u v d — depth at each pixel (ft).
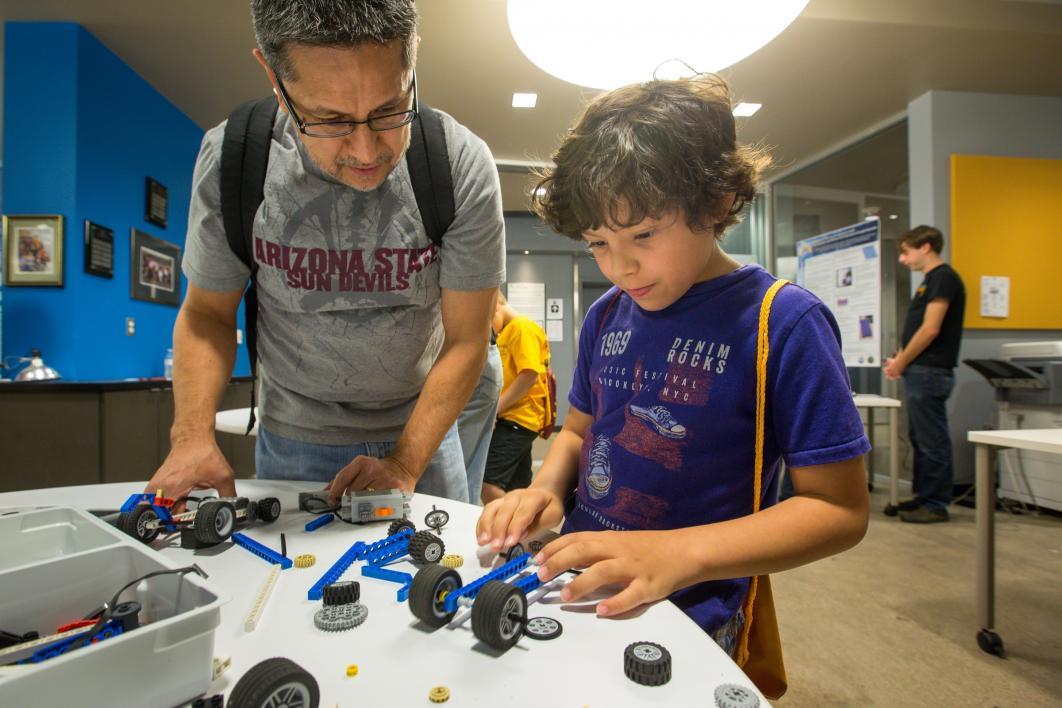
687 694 1.16
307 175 2.67
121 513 2.08
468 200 2.84
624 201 1.88
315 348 3.02
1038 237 10.76
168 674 1.11
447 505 2.49
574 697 1.15
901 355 9.05
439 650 1.33
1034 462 9.21
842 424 1.90
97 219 9.24
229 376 3.06
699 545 1.70
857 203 12.75
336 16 1.83
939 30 8.64
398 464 2.66
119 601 1.47
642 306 2.31
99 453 7.30
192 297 3.03
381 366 3.10
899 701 4.37
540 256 18.66
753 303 2.15
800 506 1.88
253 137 2.65
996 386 9.48
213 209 2.75
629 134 1.93
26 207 8.68
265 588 1.65
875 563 7.08
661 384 2.31
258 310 3.14
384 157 2.29
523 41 3.18
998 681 4.62
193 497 2.41
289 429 3.23
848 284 11.90
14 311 8.72
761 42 3.04
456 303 3.03
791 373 1.98
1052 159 10.82
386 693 1.16
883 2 8.28
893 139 11.86
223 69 10.01
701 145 1.95
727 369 2.15
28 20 8.63
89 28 8.82
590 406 2.92
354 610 1.49
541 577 1.60
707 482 2.19
